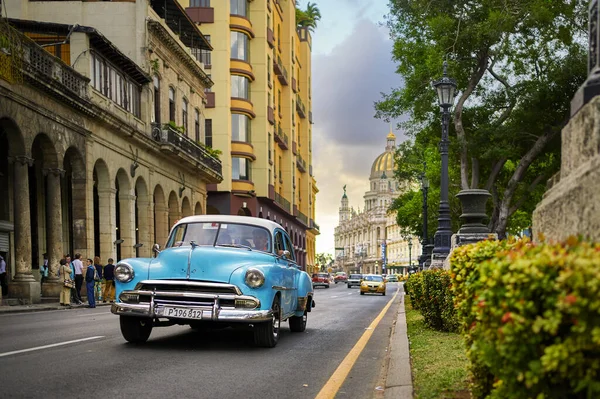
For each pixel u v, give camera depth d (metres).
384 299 34.97
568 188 3.97
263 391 6.54
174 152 35.72
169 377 7.12
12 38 20.17
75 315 17.56
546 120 27.97
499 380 3.71
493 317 3.40
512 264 3.16
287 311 11.06
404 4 29.34
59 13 33.69
